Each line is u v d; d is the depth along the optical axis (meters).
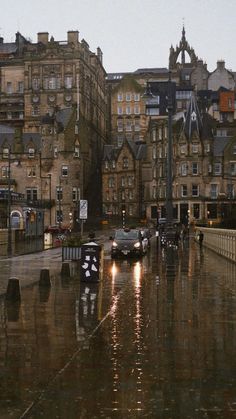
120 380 8.41
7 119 145.25
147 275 26.61
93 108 149.12
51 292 19.61
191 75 171.38
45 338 11.55
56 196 120.69
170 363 9.47
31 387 8.03
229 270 29.52
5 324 13.16
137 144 137.38
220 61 170.50
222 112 151.88
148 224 118.19
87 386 8.09
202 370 9.00
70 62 136.75
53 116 123.00
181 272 28.28
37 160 122.00
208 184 118.44
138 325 13.10
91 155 142.25
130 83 166.88
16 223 81.19
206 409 7.09
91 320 13.77
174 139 120.56
